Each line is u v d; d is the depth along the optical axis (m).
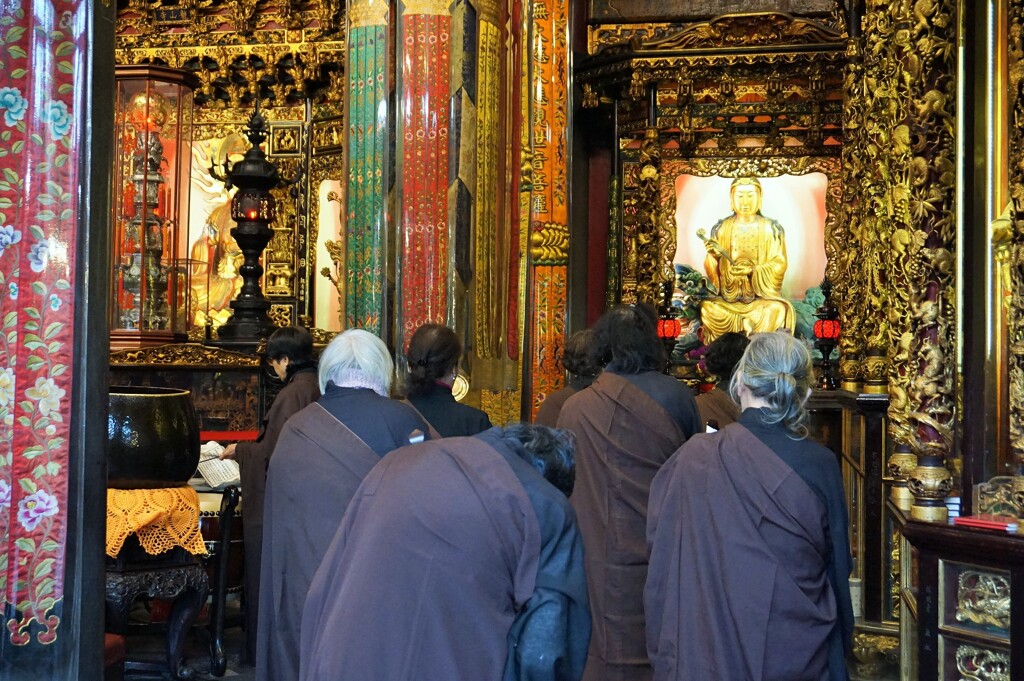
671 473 3.53
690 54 12.59
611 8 13.62
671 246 13.01
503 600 2.25
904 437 4.49
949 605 3.83
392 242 6.27
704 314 12.82
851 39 7.88
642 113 13.11
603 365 5.20
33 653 3.33
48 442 3.37
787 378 3.32
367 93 6.33
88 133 3.41
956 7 4.52
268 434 5.87
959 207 4.46
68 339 3.39
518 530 2.27
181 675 5.43
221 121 13.48
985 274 4.29
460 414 4.41
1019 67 4.16
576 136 13.24
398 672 2.19
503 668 2.21
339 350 3.71
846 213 8.27
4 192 3.38
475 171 6.36
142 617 6.88
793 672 3.15
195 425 5.25
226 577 5.98
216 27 13.28
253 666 6.10
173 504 5.05
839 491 3.30
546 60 8.96
